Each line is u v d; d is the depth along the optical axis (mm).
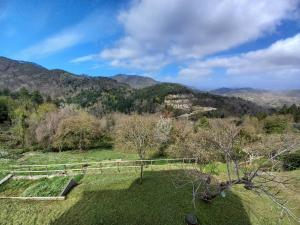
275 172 28484
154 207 21656
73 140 58250
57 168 36812
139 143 32375
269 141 29078
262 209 22875
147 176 28797
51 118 64375
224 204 22938
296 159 30750
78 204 22578
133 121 54656
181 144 46844
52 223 19797
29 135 62500
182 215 20625
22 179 29938
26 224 19688
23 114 70250
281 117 75125
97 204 22406
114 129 68125
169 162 42406
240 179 19750
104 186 26156
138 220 19969
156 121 57438
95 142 64875
